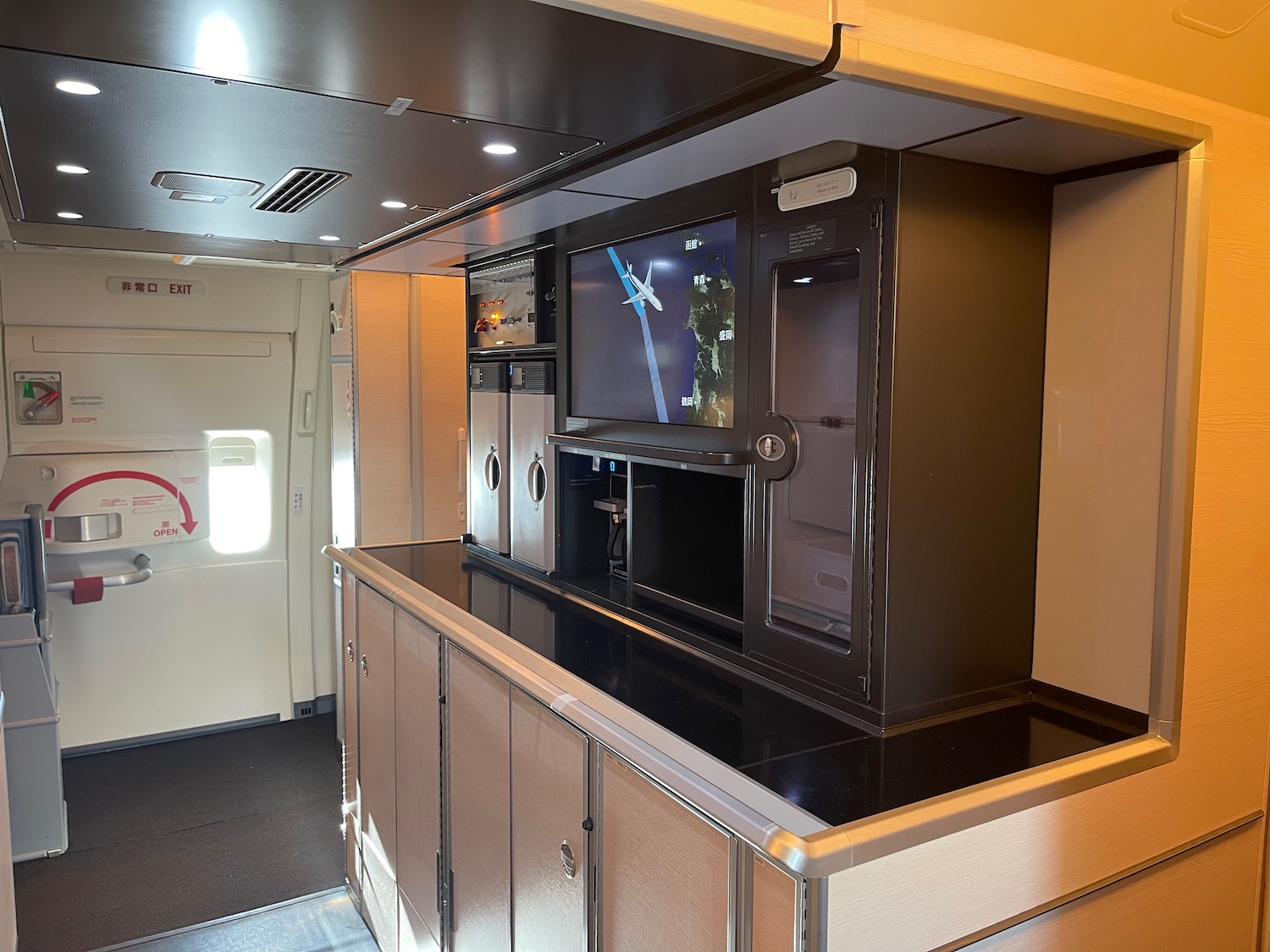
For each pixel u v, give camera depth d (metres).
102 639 3.91
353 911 2.88
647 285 2.05
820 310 1.57
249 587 4.20
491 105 1.26
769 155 1.48
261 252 2.98
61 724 3.88
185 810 3.49
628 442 2.10
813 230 1.54
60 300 3.60
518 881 1.88
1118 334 1.46
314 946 2.70
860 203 1.44
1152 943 1.47
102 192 1.88
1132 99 1.30
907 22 1.09
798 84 1.10
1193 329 1.36
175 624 4.06
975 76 1.14
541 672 1.82
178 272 3.78
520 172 1.69
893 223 1.39
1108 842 1.38
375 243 2.60
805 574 1.64
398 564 2.81
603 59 1.07
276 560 4.25
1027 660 1.63
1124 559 1.48
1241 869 1.59
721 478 2.21
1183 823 1.48
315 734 4.21
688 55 1.04
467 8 0.92
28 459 3.63
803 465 1.63
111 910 2.84
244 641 4.22
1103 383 1.49
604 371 2.23
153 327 3.79
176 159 1.60
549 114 1.30
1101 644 1.52
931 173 1.41
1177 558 1.40
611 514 2.46
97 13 0.95
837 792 1.25
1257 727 1.57
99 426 3.75
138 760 3.92
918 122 1.24
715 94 1.19
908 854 1.16
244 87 1.20
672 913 1.38
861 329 1.45
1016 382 1.55
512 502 2.67
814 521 1.61
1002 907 1.27
